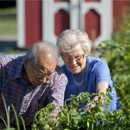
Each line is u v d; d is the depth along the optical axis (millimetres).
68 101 8781
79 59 8141
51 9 29172
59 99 7680
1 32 47625
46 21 29312
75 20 29125
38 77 7383
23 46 29781
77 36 8047
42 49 7195
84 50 8102
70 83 8742
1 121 8156
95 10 29125
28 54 7258
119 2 28938
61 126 7168
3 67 7941
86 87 8594
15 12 73000
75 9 29047
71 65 8211
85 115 7047
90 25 29219
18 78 7832
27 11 29469
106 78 8398
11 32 47531
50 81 7746
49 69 7215
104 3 29000
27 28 29641
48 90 7789
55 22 29266
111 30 29125
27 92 7852
